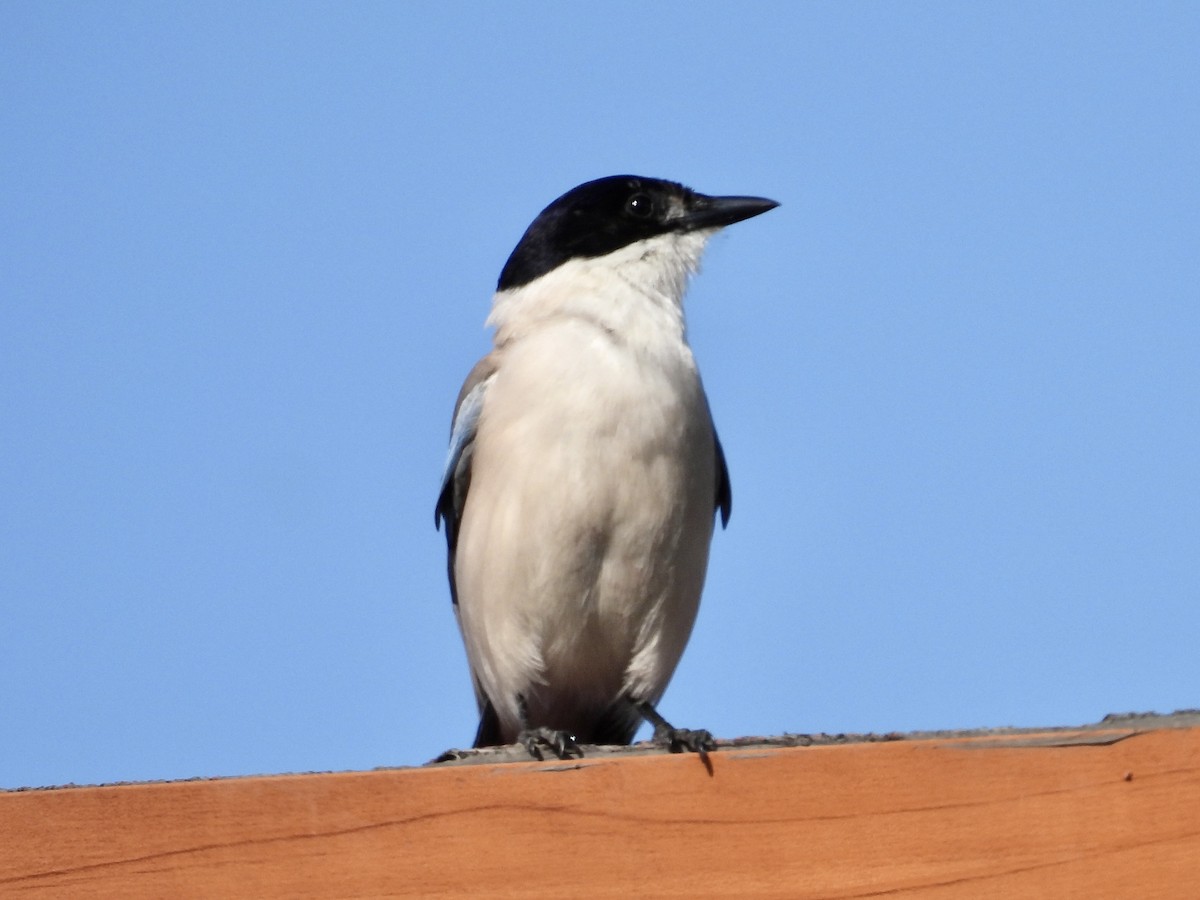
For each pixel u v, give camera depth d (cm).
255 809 747
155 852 741
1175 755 733
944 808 736
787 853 737
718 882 734
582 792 747
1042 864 727
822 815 739
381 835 744
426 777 750
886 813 738
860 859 733
